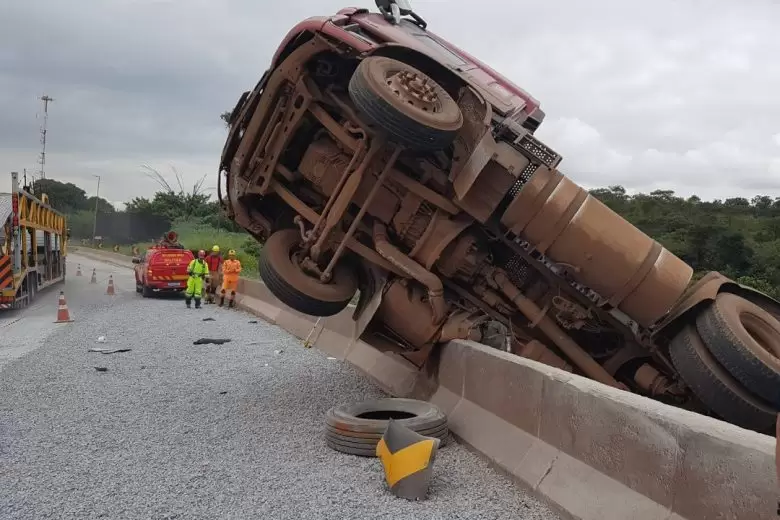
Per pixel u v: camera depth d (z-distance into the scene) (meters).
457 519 4.25
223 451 5.76
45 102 54.78
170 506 4.44
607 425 4.17
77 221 74.44
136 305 20.69
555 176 6.57
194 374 9.41
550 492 4.48
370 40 7.15
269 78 7.50
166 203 62.81
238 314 18.53
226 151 8.31
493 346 7.13
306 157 7.59
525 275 7.67
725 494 3.21
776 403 6.05
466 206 6.93
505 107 7.11
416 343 7.46
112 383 8.66
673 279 6.50
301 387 8.64
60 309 15.92
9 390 8.12
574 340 7.60
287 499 4.59
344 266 7.79
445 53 7.82
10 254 17.81
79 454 5.62
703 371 6.32
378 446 5.07
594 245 6.50
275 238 7.62
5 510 4.36
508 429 5.45
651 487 3.72
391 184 7.27
